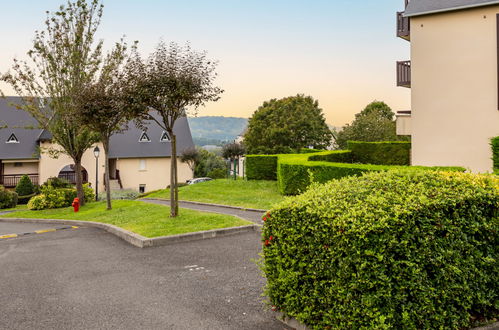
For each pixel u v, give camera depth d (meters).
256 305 4.70
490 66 14.55
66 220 13.68
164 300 4.98
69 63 16.25
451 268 3.56
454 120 15.31
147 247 8.19
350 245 3.34
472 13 14.88
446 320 3.62
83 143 17.72
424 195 3.78
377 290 3.25
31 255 8.13
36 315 4.61
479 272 3.84
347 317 3.42
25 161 36.72
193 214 10.96
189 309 4.65
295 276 3.89
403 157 22.45
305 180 14.41
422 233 3.44
